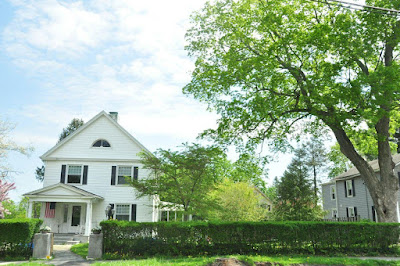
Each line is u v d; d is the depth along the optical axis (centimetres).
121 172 2802
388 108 1764
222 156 2166
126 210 2741
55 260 1412
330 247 1501
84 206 2720
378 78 1546
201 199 2120
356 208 3541
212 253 1459
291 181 3005
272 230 1481
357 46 1661
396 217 1816
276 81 1917
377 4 1659
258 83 1972
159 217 3064
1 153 2267
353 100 1638
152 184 2219
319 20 1983
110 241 1467
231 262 1112
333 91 1672
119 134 2850
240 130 2050
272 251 1471
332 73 1725
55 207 2706
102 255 1448
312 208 2936
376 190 1861
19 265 1230
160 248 1459
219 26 2050
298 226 1495
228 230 1479
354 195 3591
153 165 2244
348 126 1848
